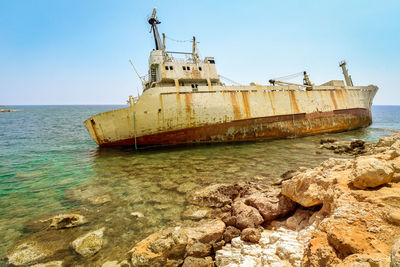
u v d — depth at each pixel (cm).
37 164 1220
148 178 950
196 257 441
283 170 1037
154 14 2273
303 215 507
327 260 272
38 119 5016
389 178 383
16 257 443
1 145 1841
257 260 387
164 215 613
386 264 208
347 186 416
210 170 1059
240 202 601
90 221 583
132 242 490
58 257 443
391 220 282
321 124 2281
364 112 2695
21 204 694
